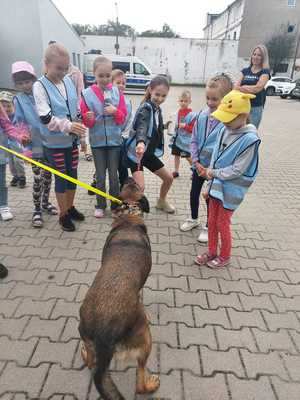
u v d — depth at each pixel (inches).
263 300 119.4
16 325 103.7
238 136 119.0
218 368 91.1
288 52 1573.6
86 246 151.3
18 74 153.0
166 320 108.0
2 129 159.8
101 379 67.2
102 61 159.2
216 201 130.1
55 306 112.3
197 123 147.9
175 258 144.6
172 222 179.3
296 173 281.6
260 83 226.5
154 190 228.5
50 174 177.5
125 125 178.9
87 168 271.6
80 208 193.0
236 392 84.5
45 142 149.5
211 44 1585.9
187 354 95.2
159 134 169.9
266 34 1628.9
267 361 94.0
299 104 905.5
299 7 1583.4
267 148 376.2
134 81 957.8
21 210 187.5
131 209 109.6
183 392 84.0
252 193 229.5
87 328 70.4
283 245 159.2
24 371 88.4
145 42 1579.7
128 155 169.0
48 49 137.8
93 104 160.4
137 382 80.5
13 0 619.2
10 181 235.3
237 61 1625.2
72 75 228.1
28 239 156.3
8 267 133.8
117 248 91.4
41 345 96.5
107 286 74.3
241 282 129.3
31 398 81.8
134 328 74.4
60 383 85.4
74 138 154.3
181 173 270.8
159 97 161.3
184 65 1615.4
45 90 140.6
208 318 109.5
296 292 124.7
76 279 127.2
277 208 204.5
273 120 603.2
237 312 112.8
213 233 136.3
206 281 129.1
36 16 618.8
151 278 129.6
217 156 125.6
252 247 156.3
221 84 135.9
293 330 106.0
